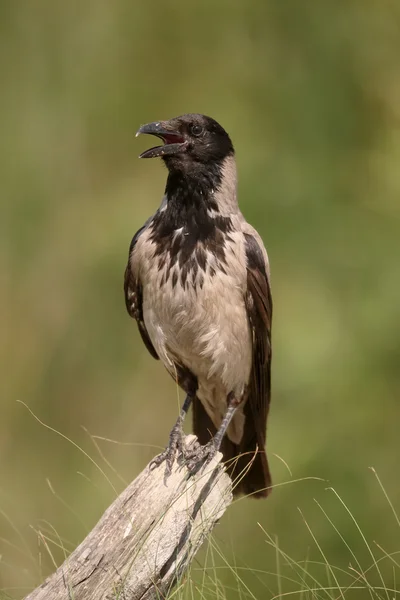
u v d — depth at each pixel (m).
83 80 15.51
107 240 14.73
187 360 9.02
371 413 13.02
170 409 14.41
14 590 8.98
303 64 14.91
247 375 9.07
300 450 12.77
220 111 14.77
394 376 13.21
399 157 14.31
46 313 14.94
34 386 14.80
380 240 13.88
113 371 14.75
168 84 15.27
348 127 14.62
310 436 12.87
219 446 8.92
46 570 9.84
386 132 14.48
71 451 14.48
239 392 9.09
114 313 14.84
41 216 15.22
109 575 6.95
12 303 14.98
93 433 14.57
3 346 14.84
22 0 15.78
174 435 8.23
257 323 8.91
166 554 7.03
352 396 13.07
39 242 15.16
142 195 14.88
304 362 13.07
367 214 14.10
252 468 9.26
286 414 13.09
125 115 15.27
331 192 14.23
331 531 11.91
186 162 8.80
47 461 14.45
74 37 15.66
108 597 6.92
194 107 14.99
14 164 15.37
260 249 8.88
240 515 11.95
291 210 14.05
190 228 8.73
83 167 15.31
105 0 15.65
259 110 14.81
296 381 13.05
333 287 13.75
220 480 7.59
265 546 11.66
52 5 15.73
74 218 15.15
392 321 13.30
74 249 15.01
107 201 15.04
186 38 15.31
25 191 15.29
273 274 13.80
